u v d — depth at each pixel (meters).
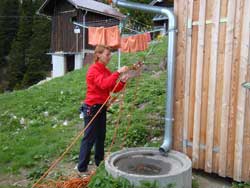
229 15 3.09
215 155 3.31
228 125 3.19
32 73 27.34
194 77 3.41
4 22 33.50
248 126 3.07
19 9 33.94
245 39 3.02
